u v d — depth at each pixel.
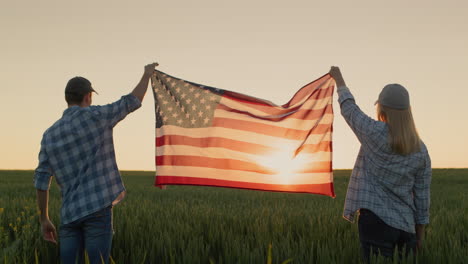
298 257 5.35
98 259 4.09
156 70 6.04
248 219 9.43
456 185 35.03
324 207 14.35
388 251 4.23
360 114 4.27
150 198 19.52
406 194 4.13
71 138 4.12
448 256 5.01
